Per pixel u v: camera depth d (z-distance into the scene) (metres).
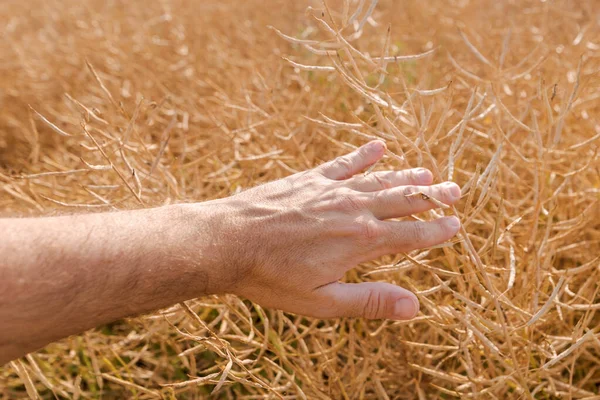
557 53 1.23
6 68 1.58
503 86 1.11
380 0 1.69
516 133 1.03
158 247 0.62
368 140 1.05
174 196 0.95
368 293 0.65
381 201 0.66
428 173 0.68
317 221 0.65
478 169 0.69
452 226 0.65
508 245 0.89
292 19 1.67
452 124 1.02
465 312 0.76
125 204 0.93
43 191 1.06
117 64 1.49
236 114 1.14
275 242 0.64
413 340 0.86
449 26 1.48
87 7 1.87
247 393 0.92
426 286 0.90
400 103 1.14
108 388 0.95
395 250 0.66
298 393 0.80
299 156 1.04
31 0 2.03
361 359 0.84
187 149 1.08
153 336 0.96
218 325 0.94
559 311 0.77
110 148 1.02
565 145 0.99
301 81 1.20
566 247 0.88
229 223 0.64
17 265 0.59
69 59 1.58
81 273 0.60
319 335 0.90
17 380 0.94
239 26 1.55
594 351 0.87
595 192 0.93
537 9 1.49
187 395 0.92
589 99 1.04
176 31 1.60
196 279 0.63
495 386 0.73
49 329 0.60
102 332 1.00
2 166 1.43
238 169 1.08
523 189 0.97
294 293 0.65
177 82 1.43
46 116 1.45
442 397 0.86
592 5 1.59
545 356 0.78
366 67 1.29
